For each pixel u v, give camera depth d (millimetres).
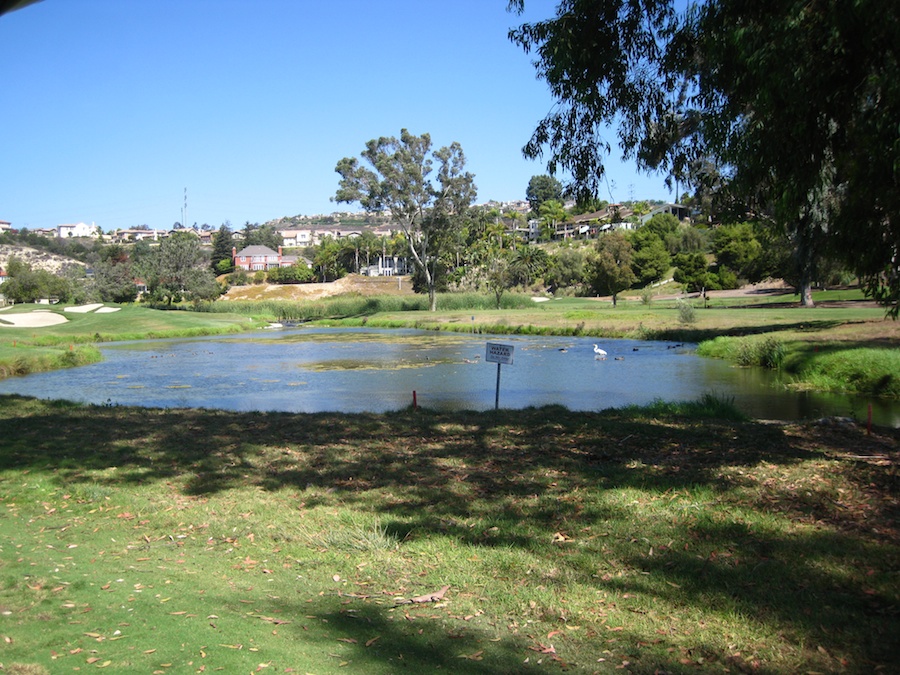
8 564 6168
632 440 10633
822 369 24578
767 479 8188
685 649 4633
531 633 4883
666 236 109125
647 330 44562
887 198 8883
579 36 11953
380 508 7645
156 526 7320
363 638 4781
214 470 9438
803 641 4676
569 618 5082
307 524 7195
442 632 4887
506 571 5922
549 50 12164
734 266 93938
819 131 9609
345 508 7695
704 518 6941
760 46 9492
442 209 75750
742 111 11273
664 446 10148
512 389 24266
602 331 46531
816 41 8930
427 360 34781
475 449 10336
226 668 4273
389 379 27641
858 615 4980
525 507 7504
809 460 8992
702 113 11984
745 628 4867
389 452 10250
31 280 104938
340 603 5398
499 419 13039
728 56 10547
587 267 88438
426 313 73938
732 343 32531
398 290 117000
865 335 31203
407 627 4969
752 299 72250
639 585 5582
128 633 4758
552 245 135625
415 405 15414
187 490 8578
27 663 4238
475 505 7641
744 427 11672
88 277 109188
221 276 156750
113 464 9773
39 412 14602
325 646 4645
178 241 93562
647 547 6340
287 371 31219
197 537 6969
